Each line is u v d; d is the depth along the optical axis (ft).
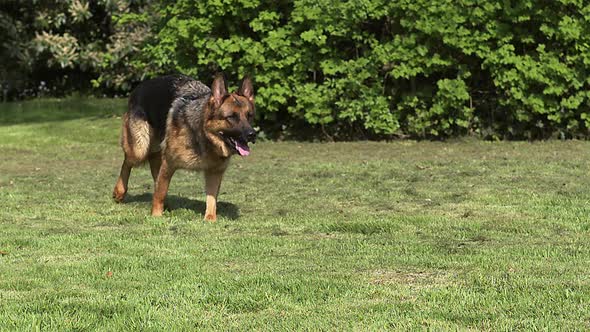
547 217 29.58
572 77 51.37
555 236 26.32
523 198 33.35
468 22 52.24
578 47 51.21
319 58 52.85
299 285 19.72
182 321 17.16
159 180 30.22
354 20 51.65
